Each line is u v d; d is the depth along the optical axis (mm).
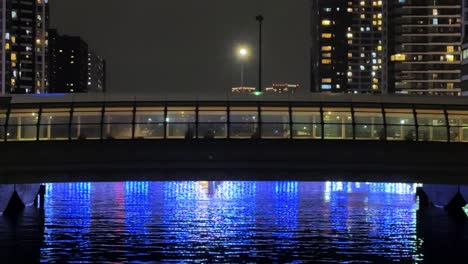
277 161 56750
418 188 96062
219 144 56219
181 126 56688
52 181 56906
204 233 66750
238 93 58375
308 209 94312
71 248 56875
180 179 57062
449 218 80500
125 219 79375
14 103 57688
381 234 66562
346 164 57156
